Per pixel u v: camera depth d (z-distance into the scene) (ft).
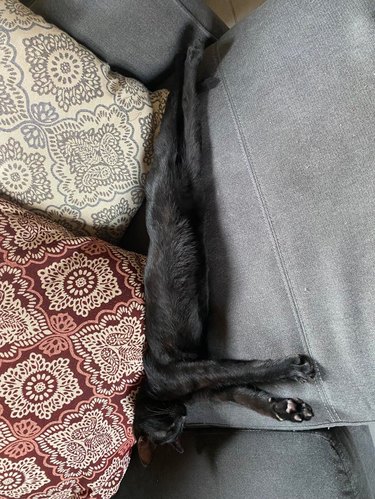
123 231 4.01
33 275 3.26
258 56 3.03
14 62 3.27
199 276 3.48
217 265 3.36
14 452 3.27
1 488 3.37
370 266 2.42
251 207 3.04
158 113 3.81
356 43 2.54
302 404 2.97
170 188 3.53
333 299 2.60
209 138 3.37
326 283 2.62
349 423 2.81
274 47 2.93
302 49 2.77
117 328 3.34
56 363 3.22
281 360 2.90
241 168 3.10
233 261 3.21
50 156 3.48
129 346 3.40
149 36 3.75
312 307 2.72
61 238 3.41
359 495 3.02
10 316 3.19
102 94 3.50
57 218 3.68
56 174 3.53
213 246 3.39
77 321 3.26
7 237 3.32
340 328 2.59
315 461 3.06
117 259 3.46
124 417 3.51
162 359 3.56
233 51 3.29
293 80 2.79
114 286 3.37
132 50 3.82
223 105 3.26
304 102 2.72
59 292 3.26
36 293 3.24
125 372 3.42
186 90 3.45
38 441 3.30
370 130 2.44
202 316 3.53
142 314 3.43
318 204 2.64
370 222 2.42
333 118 2.58
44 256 3.31
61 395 3.26
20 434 3.23
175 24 3.72
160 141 3.59
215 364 3.36
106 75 3.55
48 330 3.22
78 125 3.46
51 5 3.63
